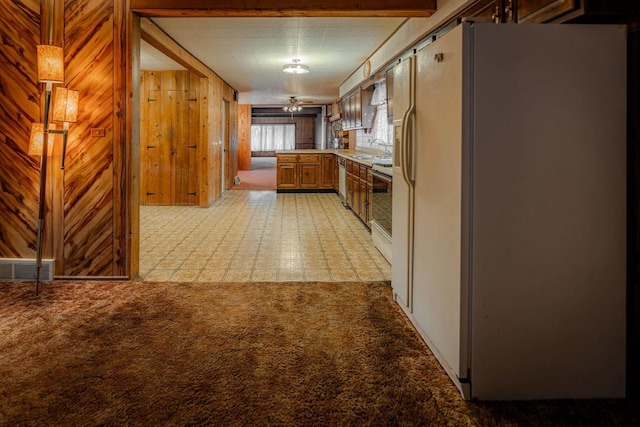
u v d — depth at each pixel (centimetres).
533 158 183
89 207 340
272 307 292
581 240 187
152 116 735
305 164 913
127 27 330
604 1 178
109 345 235
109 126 335
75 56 331
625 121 185
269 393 192
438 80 207
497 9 255
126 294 314
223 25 459
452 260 194
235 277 357
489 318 187
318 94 1173
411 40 427
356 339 246
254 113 1956
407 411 181
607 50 183
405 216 269
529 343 189
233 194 896
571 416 179
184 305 294
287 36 505
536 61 181
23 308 285
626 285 190
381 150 689
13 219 339
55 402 183
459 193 185
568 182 185
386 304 298
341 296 313
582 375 192
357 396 191
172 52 520
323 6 345
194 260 409
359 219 623
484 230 184
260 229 555
